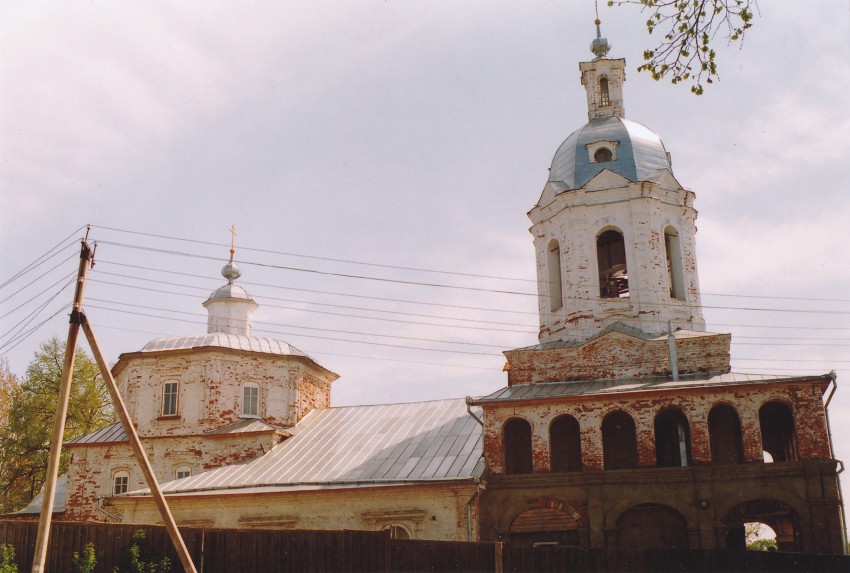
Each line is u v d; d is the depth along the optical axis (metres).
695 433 28.23
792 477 26.80
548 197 35.03
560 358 32.12
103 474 38.59
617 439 30.52
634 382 30.58
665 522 28.88
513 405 30.22
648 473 28.17
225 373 39.28
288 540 21.48
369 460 33.50
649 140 35.78
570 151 35.97
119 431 39.72
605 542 27.88
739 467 27.27
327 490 31.38
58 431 19.20
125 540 21.44
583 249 33.47
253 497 32.53
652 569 22.06
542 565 21.39
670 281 34.06
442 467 31.36
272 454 36.44
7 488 49.25
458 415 36.56
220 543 21.55
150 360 39.88
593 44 38.59
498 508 29.39
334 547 21.30
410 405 39.28
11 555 20.70
